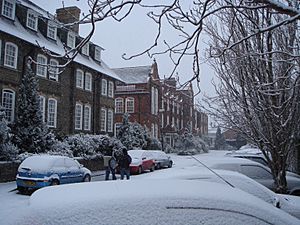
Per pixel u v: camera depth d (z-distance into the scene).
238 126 8.67
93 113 32.66
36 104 21.28
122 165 17.38
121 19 3.39
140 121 49.09
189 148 54.22
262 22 6.32
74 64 29.19
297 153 14.04
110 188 2.73
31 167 13.66
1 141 17.55
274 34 6.76
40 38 25.38
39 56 24.64
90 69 31.88
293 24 6.38
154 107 51.59
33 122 21.03
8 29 21.83
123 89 50.56
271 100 6.97
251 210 2.55
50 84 26.38
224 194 2.66
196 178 6.11
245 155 14.43
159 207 2.41
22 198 12.60
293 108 7.18
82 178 15.79
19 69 23.06
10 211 2.67
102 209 2.37
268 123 7.86
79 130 30.30
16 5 24.28
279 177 8.27
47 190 2.84
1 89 21.70
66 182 14.49
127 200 2.43
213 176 6.14
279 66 6.82
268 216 2.58
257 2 3.35
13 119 22.33
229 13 7.07
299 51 6.30
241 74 7.53
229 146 70.88
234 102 8.30
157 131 52.25
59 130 27.45
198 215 2.41
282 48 6.35
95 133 33.06
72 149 24.17
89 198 2.48
